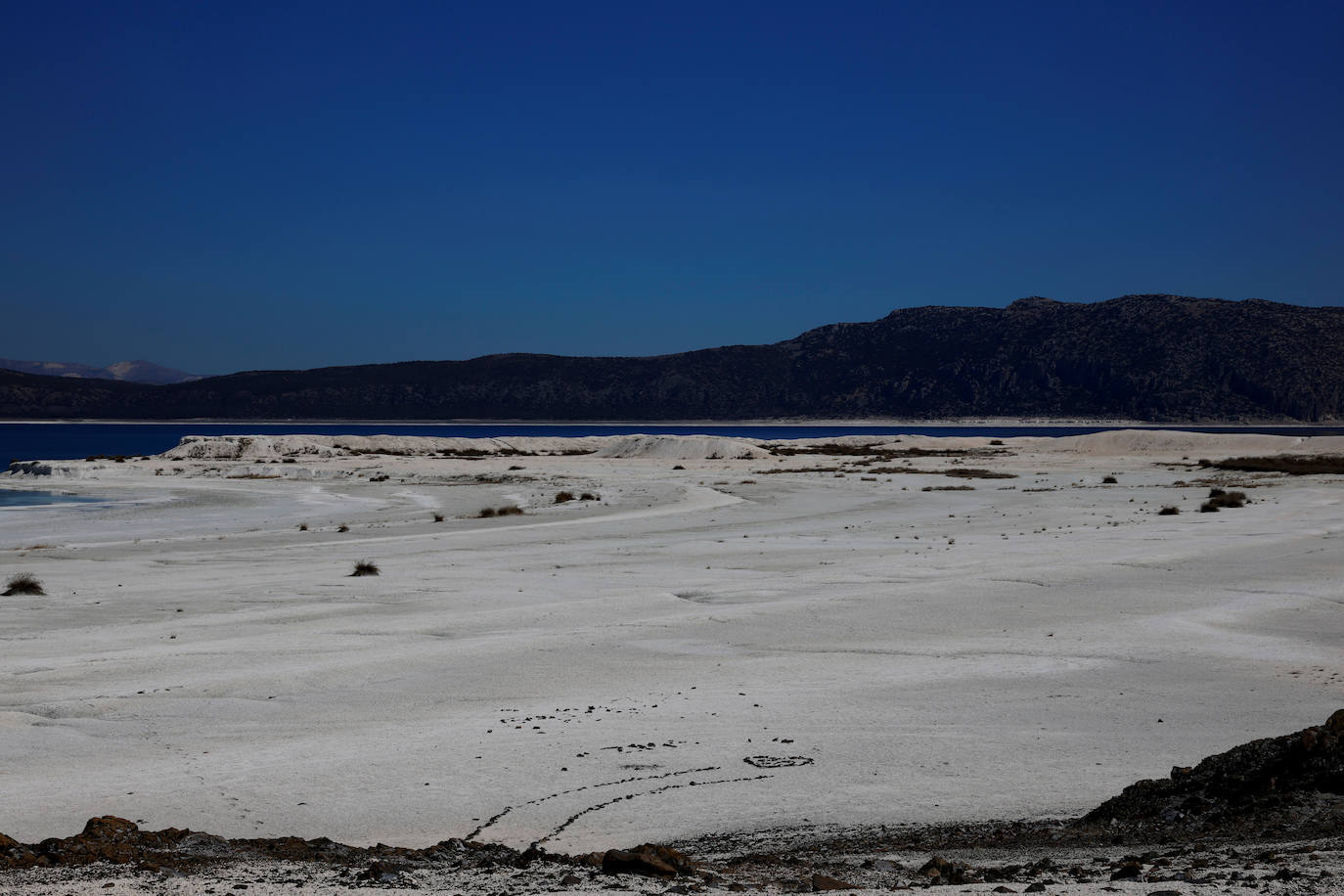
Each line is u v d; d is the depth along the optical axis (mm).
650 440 151625
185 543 49844
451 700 19422
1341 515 53188
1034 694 19594
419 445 170375
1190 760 15227
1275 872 9070
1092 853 11039
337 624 27453
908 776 14680
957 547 42875
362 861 10703
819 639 25219
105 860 10250
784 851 11688
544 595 32312
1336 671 21094
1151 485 81438
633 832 12578
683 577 35719
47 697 19531
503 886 9508
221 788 14211
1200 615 27531
